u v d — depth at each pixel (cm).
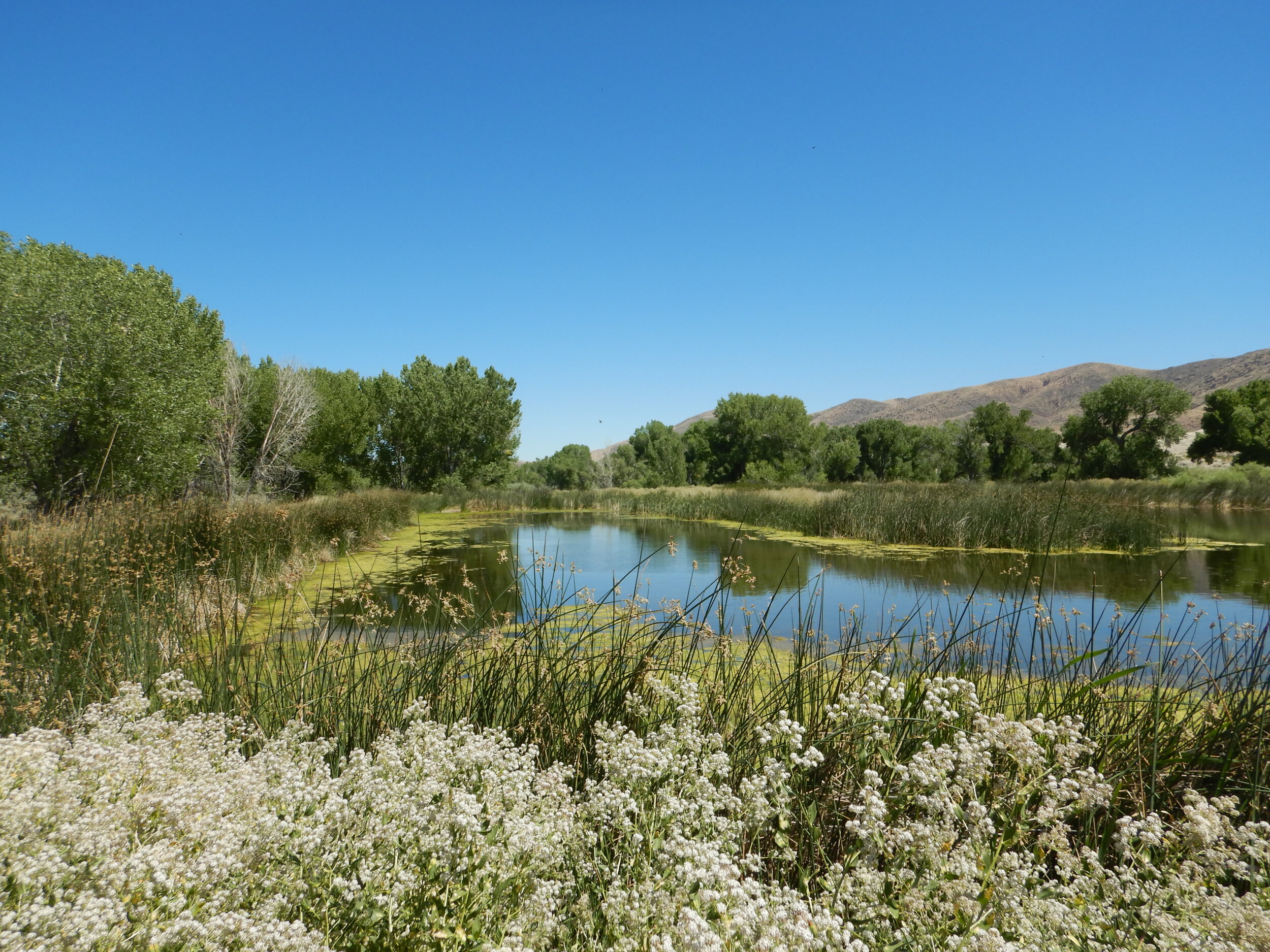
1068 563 1403
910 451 6450
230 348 2823
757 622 890
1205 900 196
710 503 2831
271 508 1584
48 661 506
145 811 208
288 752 272
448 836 202
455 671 487
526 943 190
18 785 200
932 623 651
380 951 189
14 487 1503
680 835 212
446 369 4975
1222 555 1512
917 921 195
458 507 3400
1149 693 457
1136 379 5103
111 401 1659
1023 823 239
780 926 169
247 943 159
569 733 407
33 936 144
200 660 507
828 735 349
